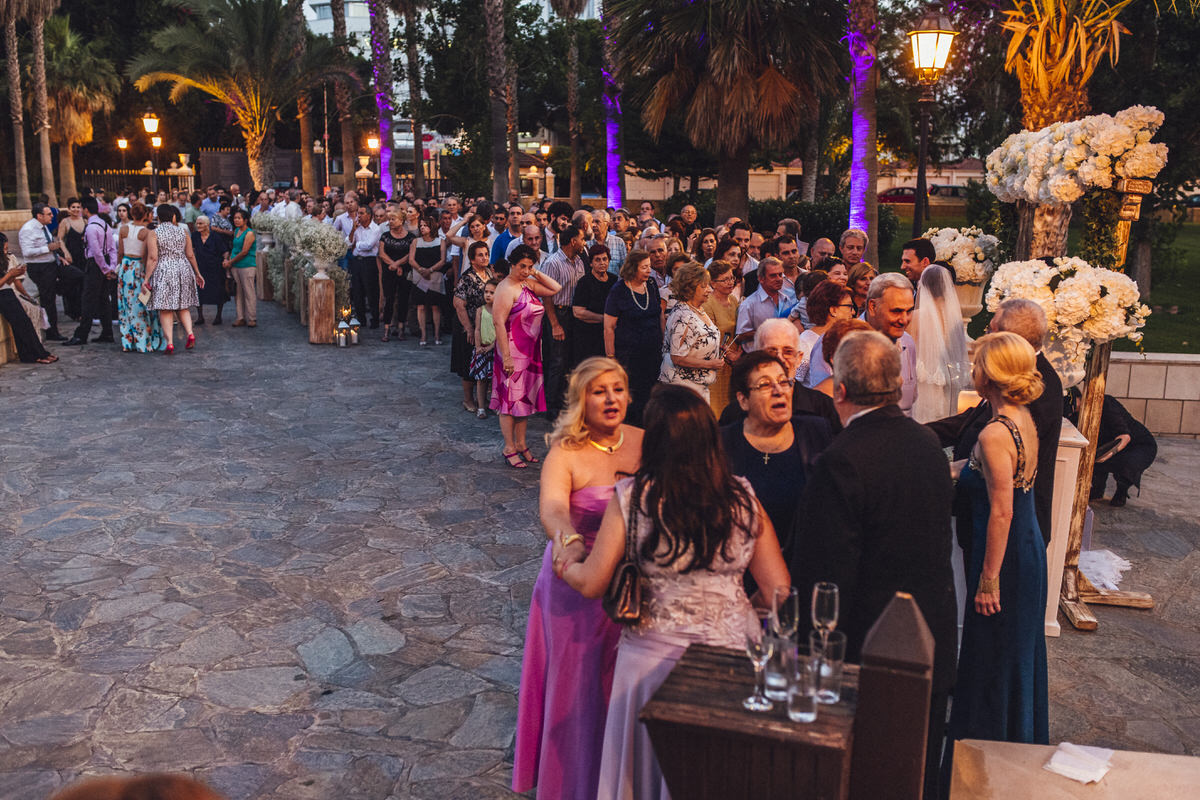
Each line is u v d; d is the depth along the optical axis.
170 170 39.16
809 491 2.87
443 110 36.66
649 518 2.62
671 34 15.62
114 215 21.02
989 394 3.52
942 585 2.88
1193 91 12.59
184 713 4.04
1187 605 5.30
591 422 3.16
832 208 23.53
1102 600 5.28
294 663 4.48
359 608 5.06
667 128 30.80
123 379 10.48
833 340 4.09
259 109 34.56
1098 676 4.52
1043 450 3.83
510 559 5.73
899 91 27.78
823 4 15.57
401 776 3.64
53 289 12.78
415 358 11.87
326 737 3.89
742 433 3.52
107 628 4.79
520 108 50.28
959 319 5.11
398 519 6.38
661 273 8.51
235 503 6.64
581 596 3.17
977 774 3.18
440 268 12.34
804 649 2.59
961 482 3.66
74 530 6.09
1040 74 6.50
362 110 41.38
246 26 33.31
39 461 7.52
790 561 3.23
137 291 11.82
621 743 2.76
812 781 2.19
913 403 4.99
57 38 41.31
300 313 14.17
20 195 37.16
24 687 4.22
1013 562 3.47
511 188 38.25
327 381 10.52
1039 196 5.58
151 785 1.17
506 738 3.91
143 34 43.75
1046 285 5.10
